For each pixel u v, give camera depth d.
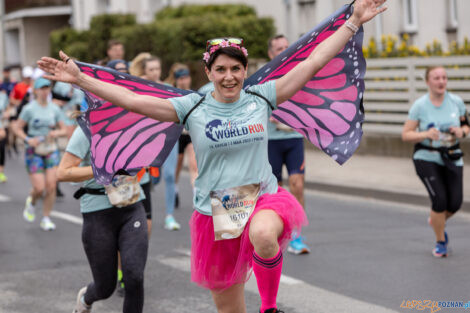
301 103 5.62
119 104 4.98
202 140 5.05
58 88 11.97
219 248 5.23
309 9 23.81
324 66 5.44
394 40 19.00
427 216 11.68
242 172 5.07
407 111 17.70
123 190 6.05
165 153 5.66
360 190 13.95
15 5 44.59
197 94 5.15
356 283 7.82
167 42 25.11
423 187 13.46
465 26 19.25
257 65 22.66
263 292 5.09
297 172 9.27
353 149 5.62
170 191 11.42
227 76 4.97
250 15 24.84
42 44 45.16
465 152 15.82
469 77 16.05
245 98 5.13
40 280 8.51
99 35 30.16
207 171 5.13
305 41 5.28
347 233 10.55
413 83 17.50
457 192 8.73
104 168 5.61
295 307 7.04
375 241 9.91
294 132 9.23
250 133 5.05
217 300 5.42
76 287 8.18
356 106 5.54
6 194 16.31
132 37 26.84
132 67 9.61
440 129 8.68
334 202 13.49
